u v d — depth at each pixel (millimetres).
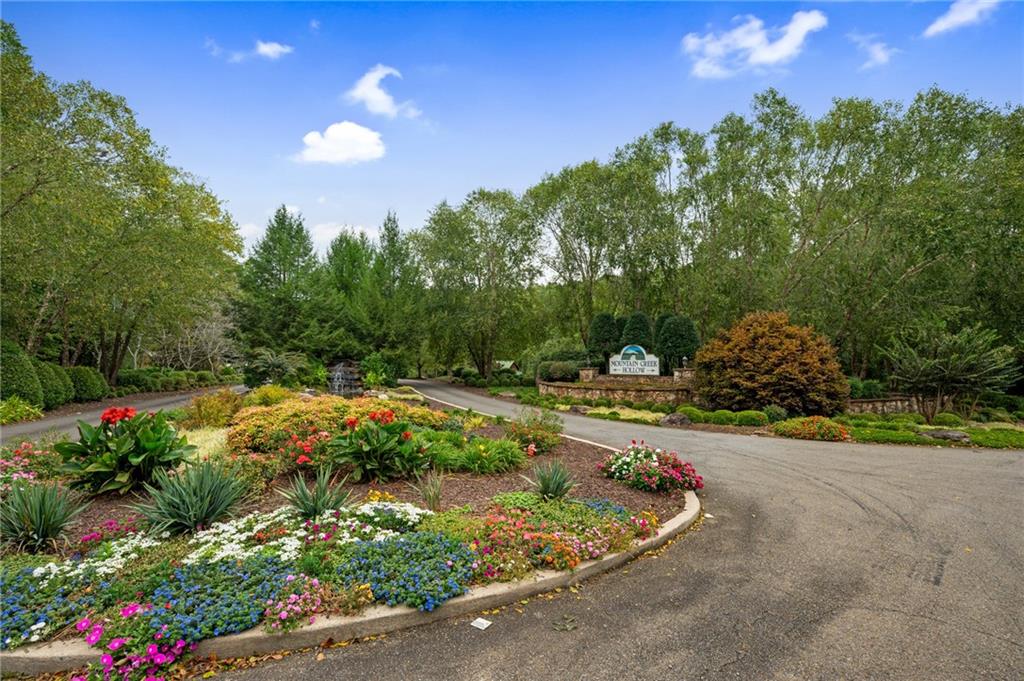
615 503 6117
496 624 3576
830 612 3777
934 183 20016
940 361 14352
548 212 30078
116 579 3711
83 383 20031
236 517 5168
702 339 26109
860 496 7016
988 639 3420
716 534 5488
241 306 31234
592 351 24891
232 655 3143
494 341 33781
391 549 4125
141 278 20016
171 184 20844
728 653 3240
